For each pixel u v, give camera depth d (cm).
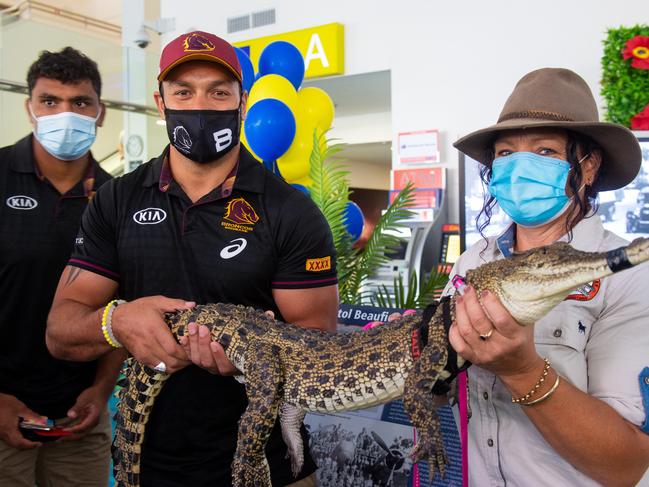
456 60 612
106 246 194
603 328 148
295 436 179
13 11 1040
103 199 193
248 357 167
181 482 179
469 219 461
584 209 166
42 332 244
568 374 150
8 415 231
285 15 714
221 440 179
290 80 367
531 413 139
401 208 353
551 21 565
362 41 668
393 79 648
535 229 169
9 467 236
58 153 249
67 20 1110
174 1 792
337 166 343
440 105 622
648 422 135
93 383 254
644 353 140
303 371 164
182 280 183
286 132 321
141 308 171
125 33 824
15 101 506
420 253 552
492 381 163
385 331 163
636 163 158
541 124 151
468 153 186
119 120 582
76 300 193
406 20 639
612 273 122
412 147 626
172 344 167
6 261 239
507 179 162
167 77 182
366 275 333
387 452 202
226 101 184
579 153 160
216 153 182
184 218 183
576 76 165
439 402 174
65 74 245
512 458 159
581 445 135
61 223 247
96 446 261
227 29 755
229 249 181
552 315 154
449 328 148
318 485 213
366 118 1019
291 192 189
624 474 138
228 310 174
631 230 386
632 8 531
